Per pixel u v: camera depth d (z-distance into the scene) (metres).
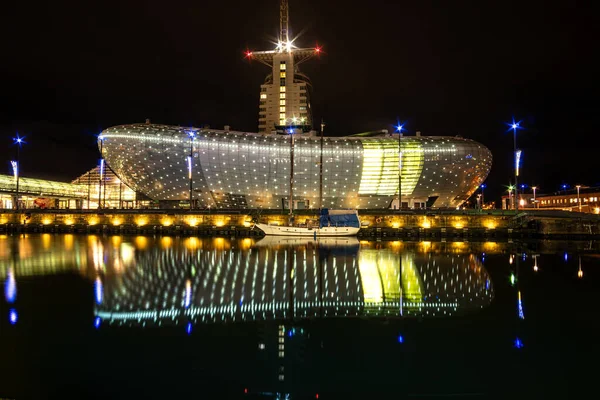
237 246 40.59
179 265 26.19
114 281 20.39
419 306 15.74
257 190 95.62
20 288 18.55
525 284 20.02
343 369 10.05
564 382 9.36
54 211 66.44
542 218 54.59
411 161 94.38
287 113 132.62
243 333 12.56
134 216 64.38
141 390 8.91
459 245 43.22
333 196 97.69
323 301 16.47
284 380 9.30
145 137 90.69
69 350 11.03
